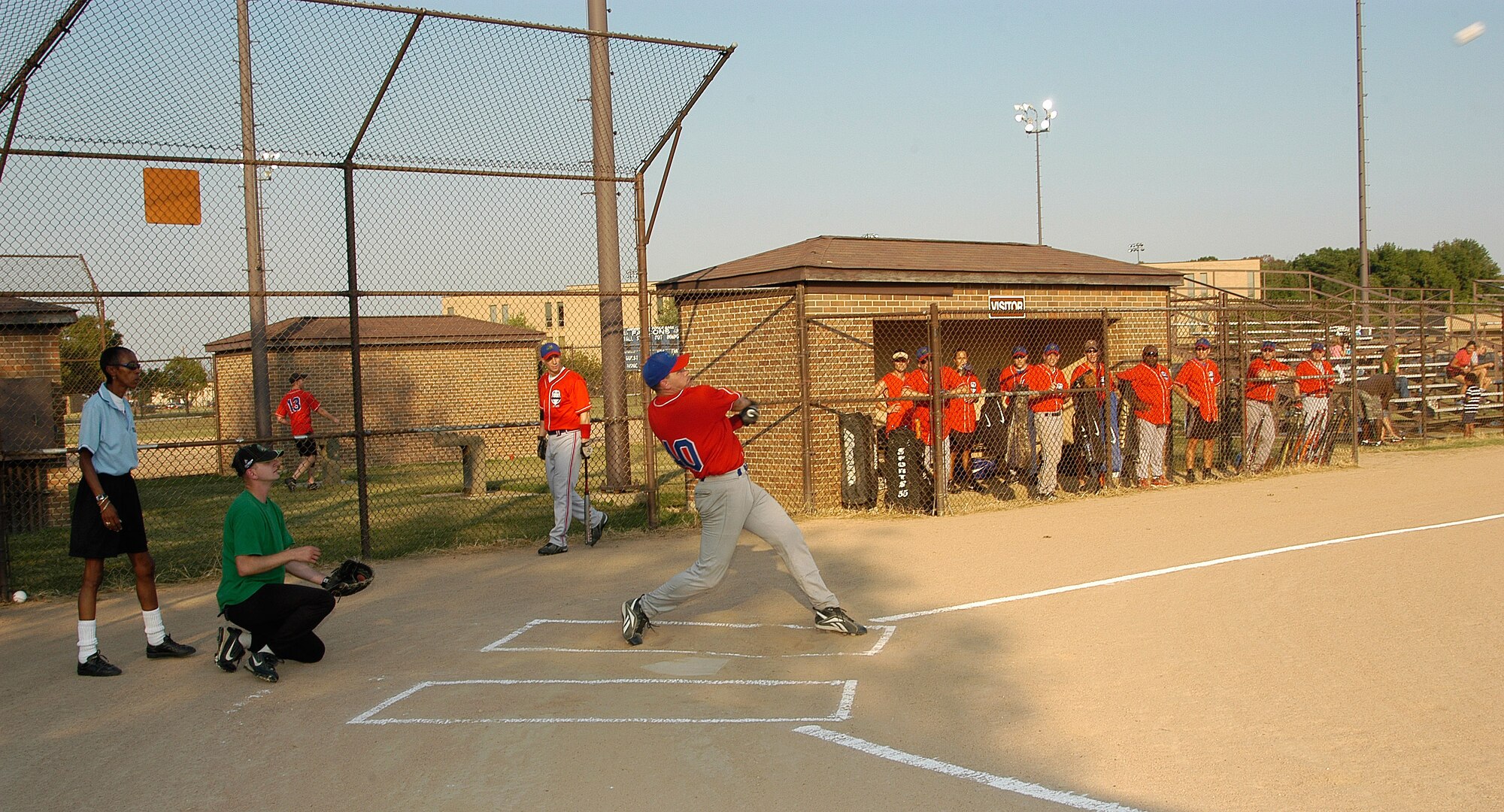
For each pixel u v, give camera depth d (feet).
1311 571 26.17
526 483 54.19
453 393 73.72
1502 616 21.38
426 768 14.80
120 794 14.37
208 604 26.37
